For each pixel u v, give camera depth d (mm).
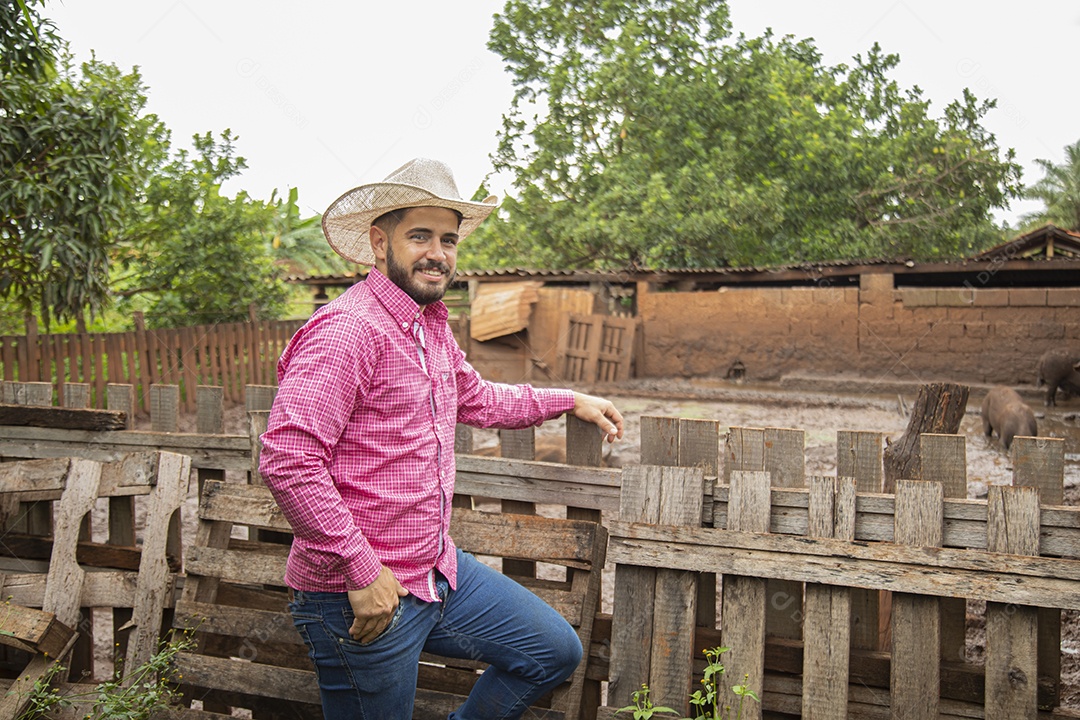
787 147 19156
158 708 2965
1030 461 2592
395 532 2285
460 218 2457
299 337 2268
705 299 16078
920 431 3928
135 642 3150
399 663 2307
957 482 2656
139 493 3289
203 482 3605
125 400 3779
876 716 2678
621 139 19906
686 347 16219
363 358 2195
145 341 11367
